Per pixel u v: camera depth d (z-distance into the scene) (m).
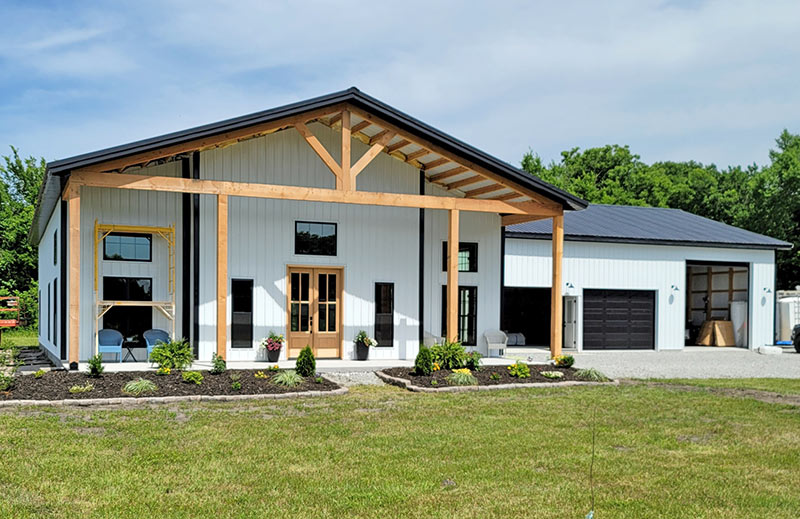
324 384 11.61
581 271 20.53
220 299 12.77
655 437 8.23
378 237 16.16
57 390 10.09
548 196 15.44
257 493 5.79
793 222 34.81
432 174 16.66
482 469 6.66
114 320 14.08
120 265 14.06
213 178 14.70
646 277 21.31
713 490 6.13
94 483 5.91
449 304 14.51
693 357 19.41
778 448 7.76
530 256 19.59
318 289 15.70
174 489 5.84
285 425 8.45
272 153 15.24
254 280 14.97
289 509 5.40
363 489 5.96
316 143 13.55
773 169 37.16
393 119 13.97
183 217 14.37
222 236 12.82
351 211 15.91
